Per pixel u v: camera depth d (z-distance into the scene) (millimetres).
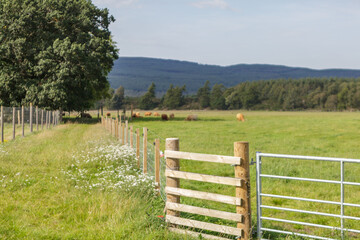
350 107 167750
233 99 195250
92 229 6320
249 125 44500
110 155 13188
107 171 11125
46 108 41406
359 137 28297
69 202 7980
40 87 40562
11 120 25297
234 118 69750
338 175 13047
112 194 8297
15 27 40312
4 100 42125
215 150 20141
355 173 13500
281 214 8453
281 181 12031
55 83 39938
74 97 45219
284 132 33625
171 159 6727
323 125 43031
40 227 6457
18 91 40875
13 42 39812
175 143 6746
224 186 11336
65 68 39906
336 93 183375
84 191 8906
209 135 30016
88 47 44094
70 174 10703
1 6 41594
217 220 7262
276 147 21969
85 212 7316
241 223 5871
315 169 14188
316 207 9000
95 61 42844
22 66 42656
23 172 10820
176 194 6516
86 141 18500
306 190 10836
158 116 79438
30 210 7371
